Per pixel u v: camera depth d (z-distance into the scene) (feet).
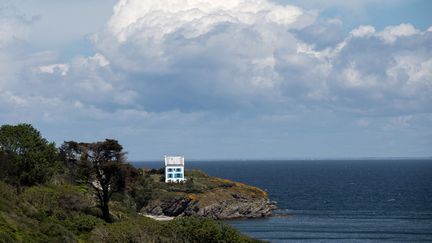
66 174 376.48
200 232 305.32
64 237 250.16
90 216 304.30
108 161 340.18
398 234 489.26
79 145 350.23
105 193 335.47
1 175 310.24
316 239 460.14
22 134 346.95
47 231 251.39
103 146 341.41
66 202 314.96
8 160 320.29
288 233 490.90
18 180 315.78
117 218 341.21
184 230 304.50
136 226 296.30
